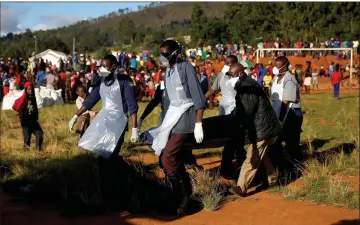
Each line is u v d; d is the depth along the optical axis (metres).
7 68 31.44
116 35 140.25
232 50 40.06
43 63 30.45
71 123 6.51
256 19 54.81
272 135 6.47
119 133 6.26
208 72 25.78
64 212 6.00
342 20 51.62
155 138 5.96
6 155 9.15
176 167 5.82
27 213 6.01
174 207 6.17
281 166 7.98
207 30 57.56
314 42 48.44
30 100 9.59
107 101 6.32
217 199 6.33
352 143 10.54
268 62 37.09
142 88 23.98
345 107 19.69
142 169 7.32
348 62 40.69
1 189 6.98
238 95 6.34
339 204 6.44
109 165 6.42
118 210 6.15
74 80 24.73
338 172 8.08
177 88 5.75
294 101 7.73
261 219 5.82
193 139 6.00
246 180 6.70
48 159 8.61
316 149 9.88
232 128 6.35
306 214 6.02
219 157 9.16
